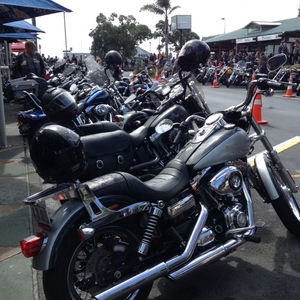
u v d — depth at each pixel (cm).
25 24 1245
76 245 228
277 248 354
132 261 254
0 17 728
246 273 317
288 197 355
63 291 224
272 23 2758
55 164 220
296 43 2080
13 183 531
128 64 4106
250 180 363
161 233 274
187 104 484
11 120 1023
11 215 427
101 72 803
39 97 743
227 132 308
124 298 252
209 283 306
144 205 252
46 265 218
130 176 257
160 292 299
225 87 2014
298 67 1812
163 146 419
